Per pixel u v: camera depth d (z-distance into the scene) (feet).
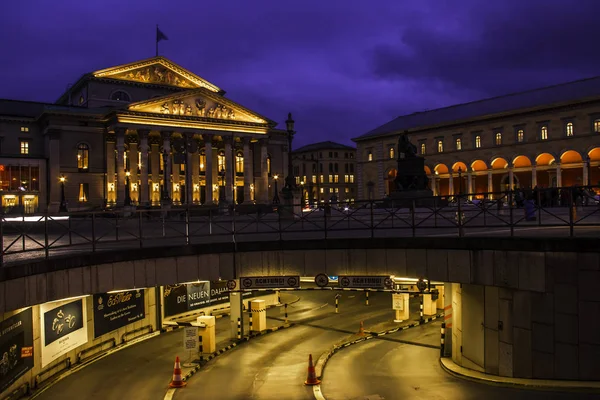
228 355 73.05
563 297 47.29
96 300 71.82
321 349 75.41
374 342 79.00
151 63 290.56
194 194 294.87
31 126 268.82
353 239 58.65
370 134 332.39
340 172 456.45
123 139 260.42
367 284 58.18
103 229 100.12
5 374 49.75
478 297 56.75
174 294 89.76
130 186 274.57
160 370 64.90
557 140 246.68
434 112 322.55
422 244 55.67
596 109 233.55
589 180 235.20
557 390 45.21
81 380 61.00
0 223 42.45
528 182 269.44
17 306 42.34
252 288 60.23
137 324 81.41
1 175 247.29
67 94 317.63
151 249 55.36
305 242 59.93
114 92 283.38
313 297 122.62
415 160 120.16
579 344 46.73
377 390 55.01
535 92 276.62
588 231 66.18
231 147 292.40
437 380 56.70
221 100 289.53
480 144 277.64
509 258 50.37
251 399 53.83
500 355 53.06
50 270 45.85
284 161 336.90
